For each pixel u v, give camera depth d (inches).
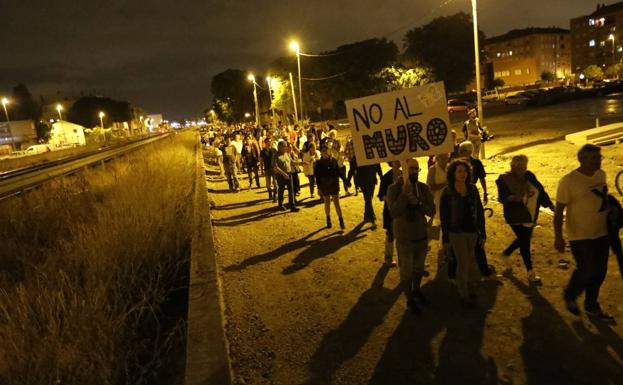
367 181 366.0
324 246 333.7
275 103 2819.9
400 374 168.4
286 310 231.6
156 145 1598.2
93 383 164.1
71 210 453.4
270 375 176.7
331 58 2923.2
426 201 214.2
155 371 187.0
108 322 192.1
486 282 235.9
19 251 330.0
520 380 157.6
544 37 5167.3
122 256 274.7
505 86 4411.9
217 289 240.1
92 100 5152.6
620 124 671.8
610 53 4205.2
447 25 2679.6
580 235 182.9
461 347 181.0
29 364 165.5
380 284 251.8
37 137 3649.1
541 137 821.9
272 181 558.3
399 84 2694.4
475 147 580.7
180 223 360.8
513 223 227.3
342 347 190.9
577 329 183.9
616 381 152.0
